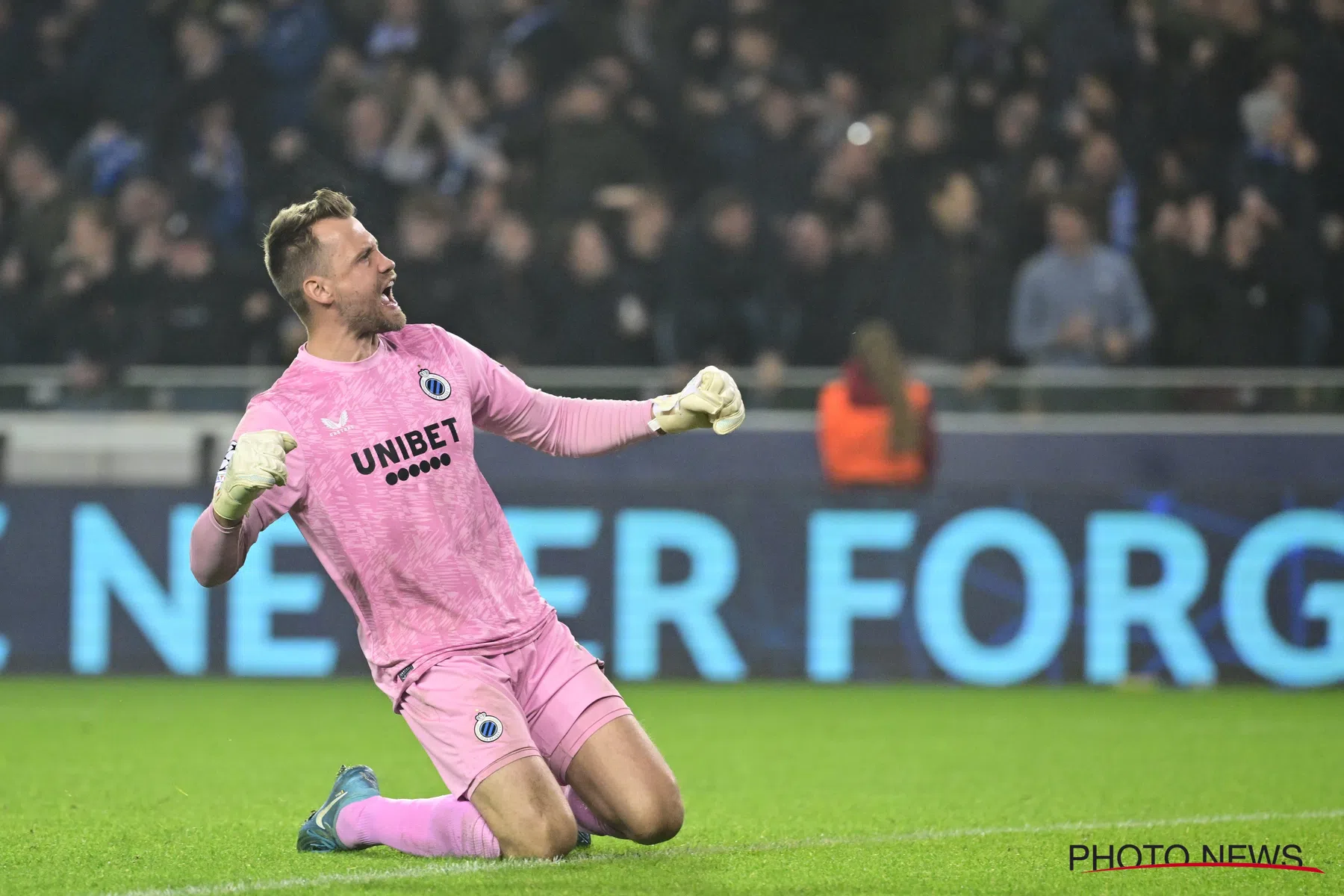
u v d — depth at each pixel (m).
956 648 34.56
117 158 45.72
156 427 36.97
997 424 36.84
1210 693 33.44
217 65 46.09
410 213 40.53
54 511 35.44
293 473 14.58
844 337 40.56
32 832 17.38
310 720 29.17
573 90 43.53
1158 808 19.47
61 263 42.88
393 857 15.35
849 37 48.97
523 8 46.91
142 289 41.59
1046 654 34.50
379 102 44.25
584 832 15.68
